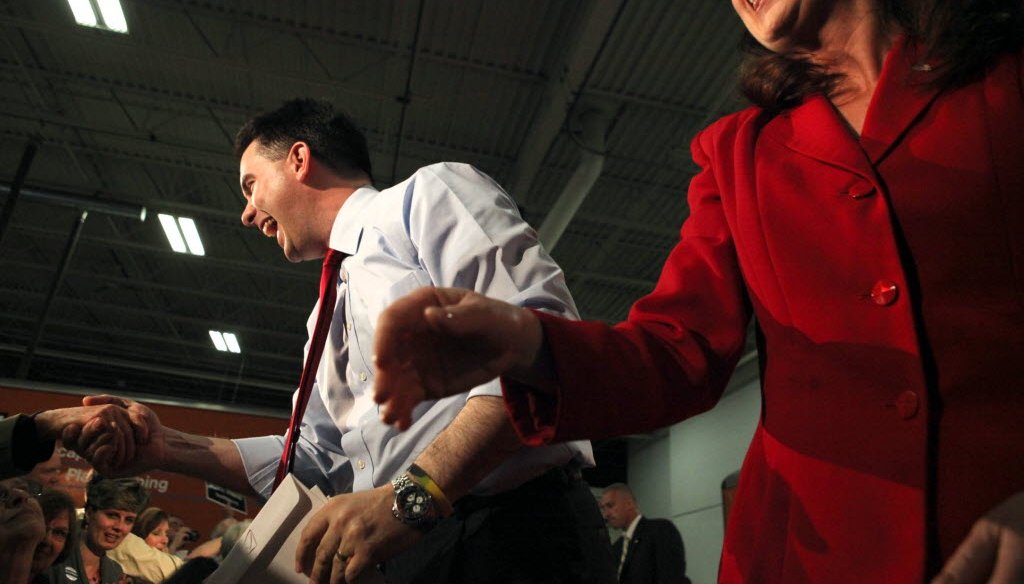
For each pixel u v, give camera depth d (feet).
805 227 1.87
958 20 1.79
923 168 1.73
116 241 36.09
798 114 2.11
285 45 23.89
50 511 7.59
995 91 1.74
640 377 1.74
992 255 1.59
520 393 1.73
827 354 1.73
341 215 4.33
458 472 2.78
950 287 1.60
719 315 2.10
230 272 38.93
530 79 23.52
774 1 2.23
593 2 19.61
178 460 4.13
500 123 26.13
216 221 34.27
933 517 1.45
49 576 7.86
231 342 45.24
